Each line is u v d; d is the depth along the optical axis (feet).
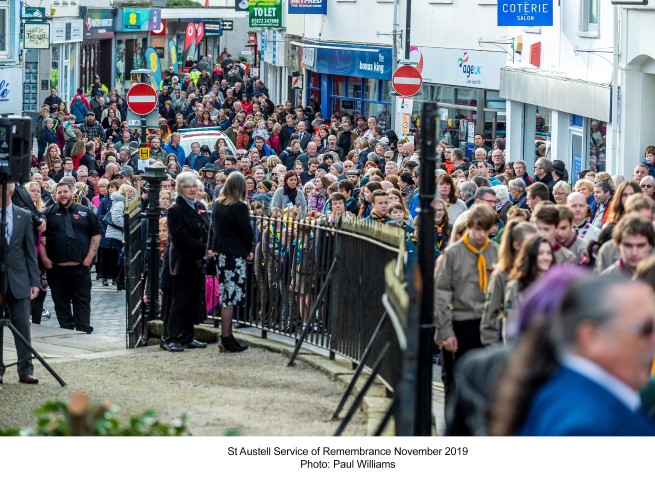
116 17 281.54
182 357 63.16
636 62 111.45
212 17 323.16
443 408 48.85
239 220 62.90
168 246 67.00
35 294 56.03
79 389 54.29
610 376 17.08
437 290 45.37
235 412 48.98
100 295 99.45
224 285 63.36
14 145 53.21
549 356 17.30
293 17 227.20
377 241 52.01
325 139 161.58
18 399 52.13
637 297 17.01
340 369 56.95
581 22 124.36
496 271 41.83
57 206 77.77
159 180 70.18
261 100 206.39
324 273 61.11
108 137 192.13
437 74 169.89
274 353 63.67
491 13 156.87
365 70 191.01
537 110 141.59
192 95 219.00
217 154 145.69
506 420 17.40
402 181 88.48
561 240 47.24
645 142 112.78
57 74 249.75
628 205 47.21
